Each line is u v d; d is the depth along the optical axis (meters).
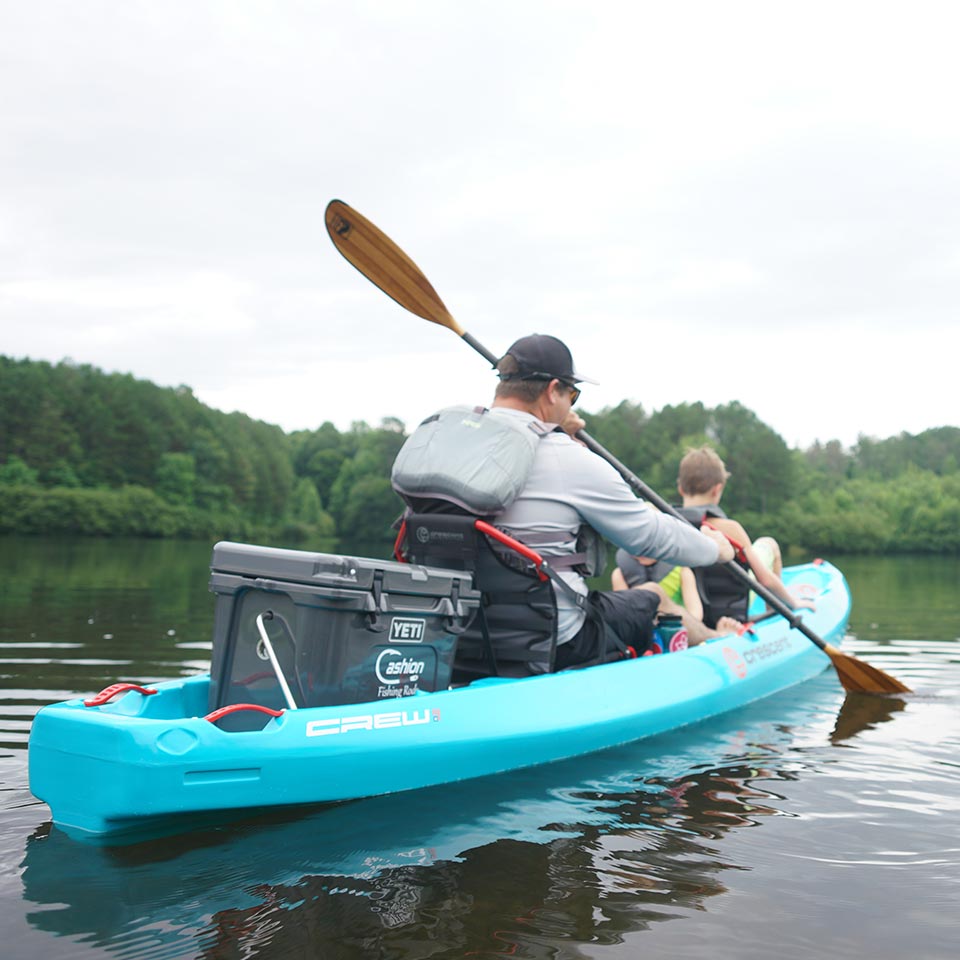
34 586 10.57
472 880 1.90
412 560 2.96
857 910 1.79
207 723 2.03
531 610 2.86
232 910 1.73
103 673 4.40
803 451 113.81
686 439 79.06
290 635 2.28
